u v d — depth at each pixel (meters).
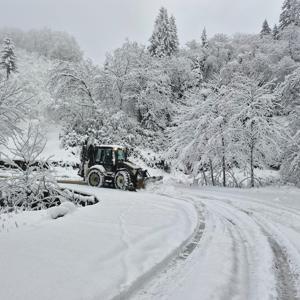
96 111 28.53
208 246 5.27
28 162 9.89
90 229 5.64
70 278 3.35
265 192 14.01
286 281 3.86
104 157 15.46
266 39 45.34
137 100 29.91
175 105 29.61
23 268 3.58
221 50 44.72
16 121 13.43
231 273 4.02
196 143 19.00
